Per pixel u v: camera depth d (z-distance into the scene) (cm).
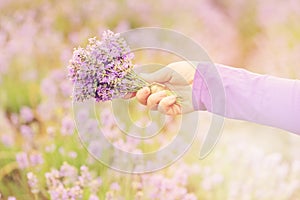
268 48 242
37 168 163
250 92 126
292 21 257
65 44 235
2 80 201
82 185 155
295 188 175
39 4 249
